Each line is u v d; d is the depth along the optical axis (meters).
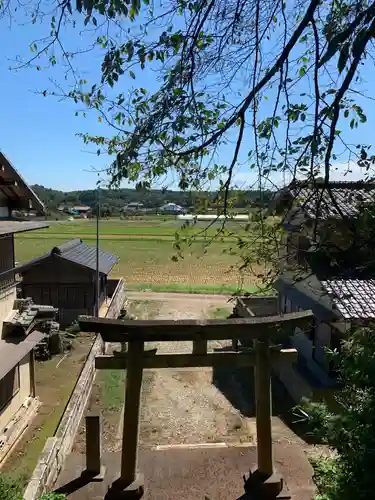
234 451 9.34
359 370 4.40
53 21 3.16
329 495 4.55
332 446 4.73
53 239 62.09
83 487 8.01
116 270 38.25
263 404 7.81
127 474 7.62
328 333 11.58
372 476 3.85
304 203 3.32
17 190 10.61
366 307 9.26
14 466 9.61
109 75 3.22
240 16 3.40
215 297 28.33
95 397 13.81
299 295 12.77
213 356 7.77
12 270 11.46
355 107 3.25
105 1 2.73
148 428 11.89
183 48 3.28
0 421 10.29
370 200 3.48
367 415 4.07
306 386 11.71
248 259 3.69
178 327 7.45
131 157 3.41
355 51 2.39
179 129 3.33
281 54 3.10
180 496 7.73
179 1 3.24
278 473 7.98
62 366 16.25
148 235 68.50
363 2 3.09
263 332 7.67
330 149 2.92
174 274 36.53
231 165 3.43
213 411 13.03
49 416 12.19
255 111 3.43
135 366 7.53
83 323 7.34
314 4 2.87
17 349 10.59
